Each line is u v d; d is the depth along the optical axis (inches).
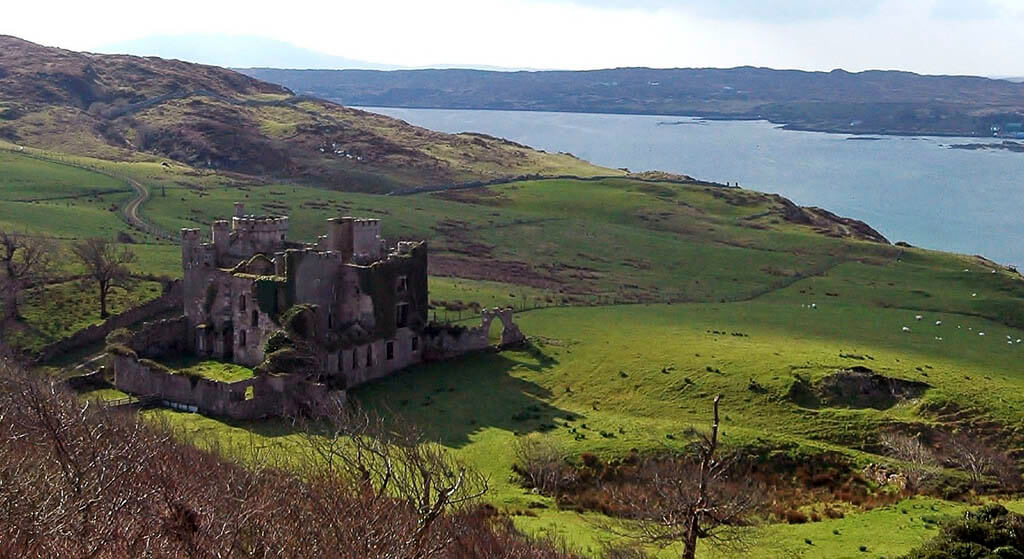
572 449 3730.3
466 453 3713.1
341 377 4589.1
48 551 1657.2
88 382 4532.5
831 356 4926.2
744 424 4151.1
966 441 3870.6
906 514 3125.0
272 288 4702.3
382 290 4931.1
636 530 2859.3
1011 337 6481.3
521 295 6988.2
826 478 3599.9
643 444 3752.5
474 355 5241.1
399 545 1881.2
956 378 4626.0
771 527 3016.7
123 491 1948.8
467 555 2249.0
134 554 1689.2
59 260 6427.2
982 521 2529.5
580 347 5364.2
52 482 1955.0
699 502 2628.0
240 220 5310.0
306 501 2087.8
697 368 4771.2
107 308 5605.3
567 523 2999.5
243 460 2928.2
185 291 5073.8
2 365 3809.1
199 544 1790.1
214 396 4143.7
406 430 3380.9
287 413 4055.1
